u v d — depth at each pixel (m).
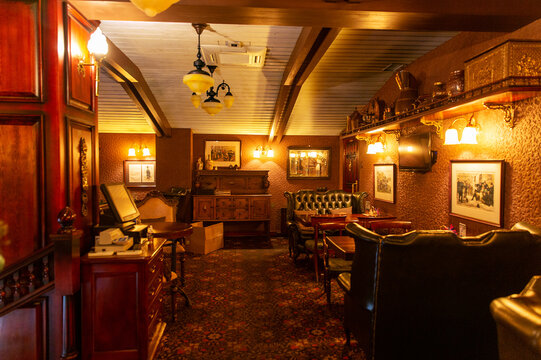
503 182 3.34
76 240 2.48
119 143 8.49
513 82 2.75
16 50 2.44
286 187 8.50
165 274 3.48
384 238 2.30
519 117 3.15
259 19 2.91
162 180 7.80
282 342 3.15
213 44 4.67
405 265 2.29
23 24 2.44
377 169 6.35
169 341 3.16
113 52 4.55
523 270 2.34
